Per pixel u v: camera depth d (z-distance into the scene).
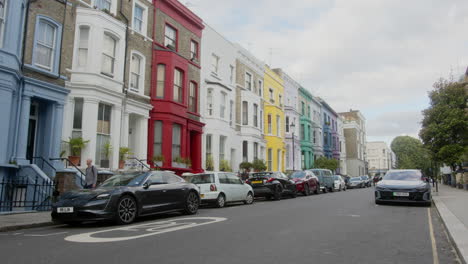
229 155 24.86
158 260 5.58
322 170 27.31
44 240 7.25
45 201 12.20
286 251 6.21
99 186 10.38
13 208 12.02
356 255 5.98
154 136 18.97
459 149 25.42
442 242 7.21
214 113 23.61
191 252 6.12
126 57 17.17
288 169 34.97
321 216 11.00
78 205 8.86
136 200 9.94
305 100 43.59
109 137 15.84
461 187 29.20
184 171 19.95
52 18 14.02
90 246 6.61
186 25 22.12
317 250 6.30
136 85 18.17
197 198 12.45
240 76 28.38
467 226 8.37
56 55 14.11
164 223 9.74
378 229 8.60
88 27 15.27
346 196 20.83
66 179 12.71
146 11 18.97
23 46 12.83
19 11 12.42
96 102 14.81
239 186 16.45
